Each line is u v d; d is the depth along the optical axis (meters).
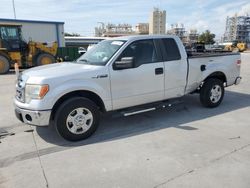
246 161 3.41
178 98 5.68
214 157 3.54
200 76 5.77
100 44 5.35
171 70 5.21
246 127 4.78
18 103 4.21
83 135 4.30
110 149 3.91
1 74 15.16
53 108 4.09
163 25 96.69
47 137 4.49
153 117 5.52
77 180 3.06
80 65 4.71
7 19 23.16
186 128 4.77
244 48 51.97
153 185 2.90
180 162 3.42
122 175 3.14
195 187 2.84
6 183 3.04
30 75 4.20
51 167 3.40
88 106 4.27
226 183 2.90
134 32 94.56
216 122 5.09
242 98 7.26
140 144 4.07
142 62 4.86
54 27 26.27
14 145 4.16
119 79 4.57
